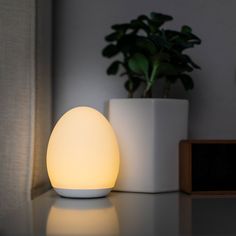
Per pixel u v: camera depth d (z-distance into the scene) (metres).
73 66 1.02
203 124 1.02
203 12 1.03
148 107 0.82
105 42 1.02
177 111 0.85
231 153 0.85
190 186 0.82
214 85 1.03
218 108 1.03
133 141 0.83
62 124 0.76
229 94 1.03
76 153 0.74
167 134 0.84
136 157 0.83
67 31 1.02
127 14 1.02
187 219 0.62
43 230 0.54
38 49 0.88
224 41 1.03
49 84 0.98
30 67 0.85
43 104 0.93
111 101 0.85
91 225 0.57
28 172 0.85
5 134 0.84
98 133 0.75
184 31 0.88
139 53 0.84
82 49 1.02
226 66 1.03
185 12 1.02
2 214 0.83
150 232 0.54
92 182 0.75
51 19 1.00
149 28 0.85
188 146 0.81
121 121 0.84
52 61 1.02
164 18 0.85
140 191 0.84
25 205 0.74
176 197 0.81
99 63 1.02
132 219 0.62
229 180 0.85
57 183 0.77
